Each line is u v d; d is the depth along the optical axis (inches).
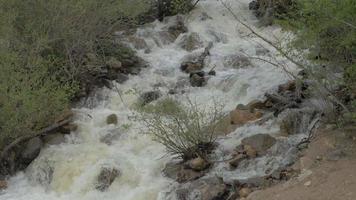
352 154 222.7
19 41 316.5
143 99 341.7
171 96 342.6
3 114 276.2
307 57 246.7
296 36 269.4
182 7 480.4
